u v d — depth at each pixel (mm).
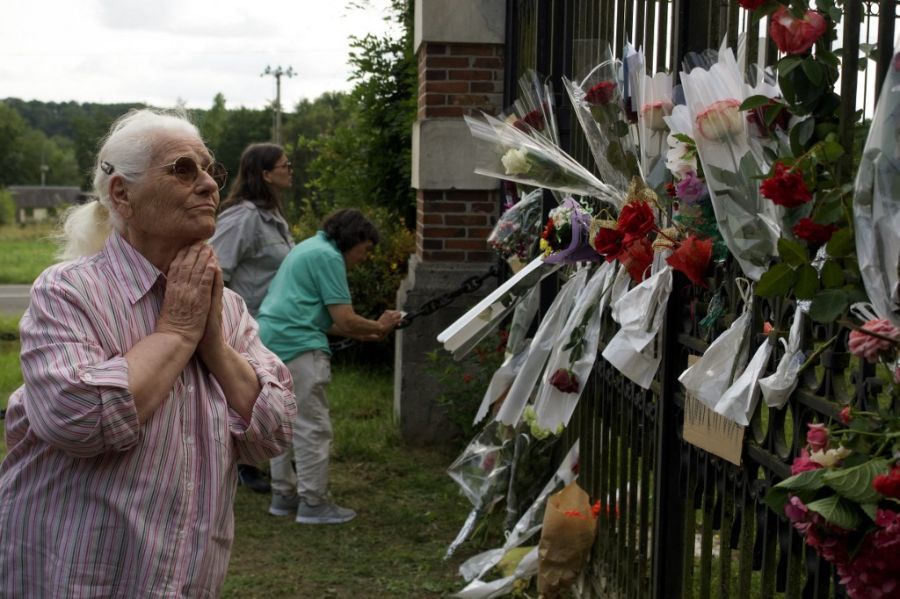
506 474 4652
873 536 1646
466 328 4445
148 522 2096
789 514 1760
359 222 5262
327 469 5293
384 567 4637
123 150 2152
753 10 2031
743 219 2234
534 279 4270
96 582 2066
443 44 6633
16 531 2109
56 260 2447
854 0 1922
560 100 4336
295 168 29156
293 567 4641
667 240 2746
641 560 3344
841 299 1859
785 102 2096
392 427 6973
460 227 6691
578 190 3572
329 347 5297
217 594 2281
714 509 2742
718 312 2570
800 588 2223
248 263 5758
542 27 4801
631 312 2930
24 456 2162
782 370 2129
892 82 1684
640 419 3426
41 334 2078
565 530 3795
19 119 107562
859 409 1860
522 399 4062
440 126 6578
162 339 2121
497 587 4117
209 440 2238
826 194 1923
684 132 2541
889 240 1687
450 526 5199
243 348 2461
